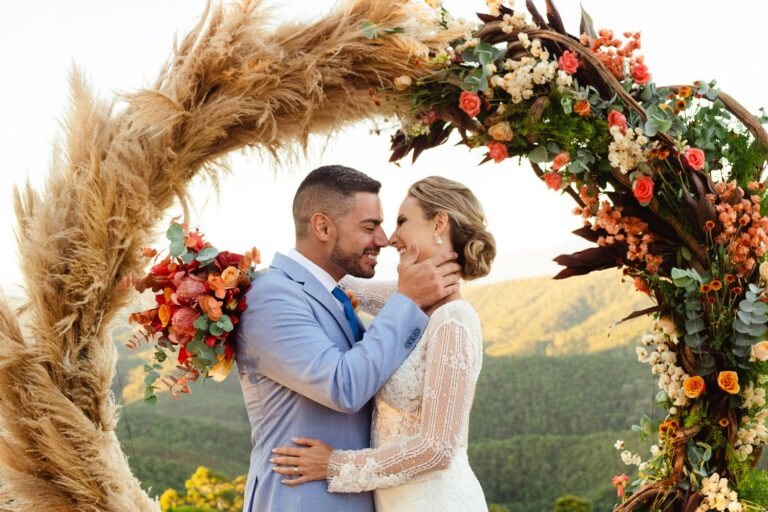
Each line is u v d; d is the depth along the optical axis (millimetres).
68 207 2221
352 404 1998
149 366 2115
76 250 2199
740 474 2199
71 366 2215
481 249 2207
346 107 2334
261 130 2309
